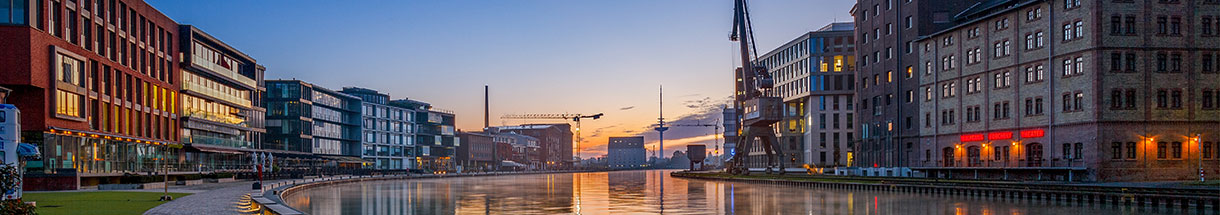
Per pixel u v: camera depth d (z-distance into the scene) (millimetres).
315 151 167875
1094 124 76875
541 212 50906
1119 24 77812
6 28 63406
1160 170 77000
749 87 130750
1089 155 77375
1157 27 78188
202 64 104562
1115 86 77188
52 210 39031
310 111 162500
